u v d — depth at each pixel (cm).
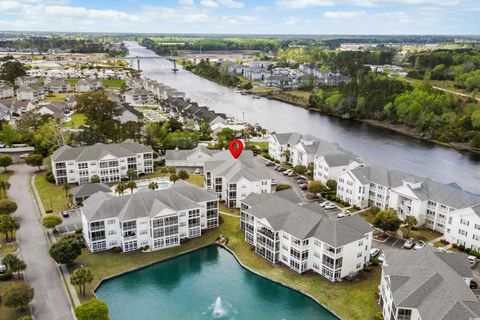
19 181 14888
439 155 19775
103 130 18788
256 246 10588
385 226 11006
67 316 7988
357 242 9412
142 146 15838
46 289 8819
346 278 9419
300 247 9431
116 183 14800
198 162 16600
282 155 17350
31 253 10194
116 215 10450
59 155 14512
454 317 6712
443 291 7269
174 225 10738
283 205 10500
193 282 9600
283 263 10100
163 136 19862
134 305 8788
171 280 9675
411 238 11069
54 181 14788
